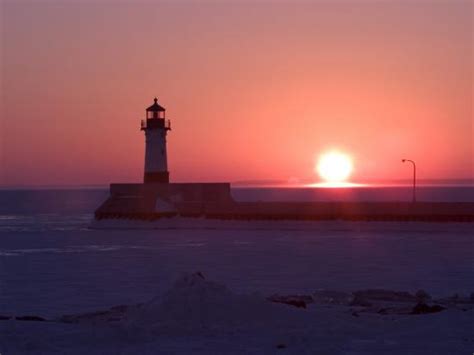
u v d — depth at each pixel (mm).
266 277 110375
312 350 35969
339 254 147375
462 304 56312
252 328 40688
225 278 109625
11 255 156125
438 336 38688
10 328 40062
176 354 35344
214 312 42594
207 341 37844
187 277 45344
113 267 128625
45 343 37031
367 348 36344
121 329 39344
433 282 103312
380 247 163750
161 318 42531
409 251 152875
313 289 96250
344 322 42406
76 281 109062
